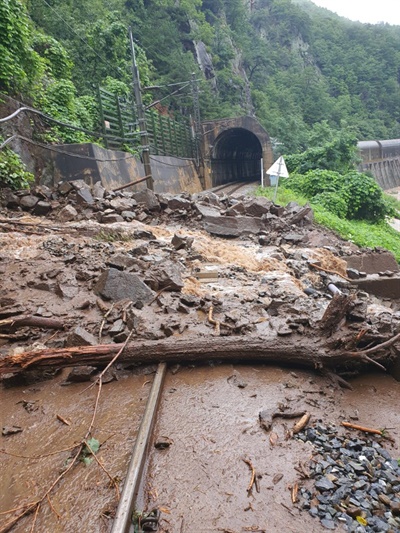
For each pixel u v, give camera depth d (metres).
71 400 4.20
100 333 5.21
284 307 6.12
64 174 16.16
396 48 140.12
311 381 4.63
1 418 3.95
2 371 4.26
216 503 2.86
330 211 24.22
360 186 26.41
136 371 4.67
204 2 79.94
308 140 41.09
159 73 49.59
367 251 12.55
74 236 10.14
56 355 4.41
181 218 13.30
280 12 128.25
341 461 3.33
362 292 9.16
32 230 10.14
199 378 4.58
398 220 32.44
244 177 56.69
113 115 23.38
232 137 44.16
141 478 3.03
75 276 7.11
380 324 5.16
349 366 4.95
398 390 4.63
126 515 2.57
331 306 4.87
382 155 65.62
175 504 2.85
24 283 6.90
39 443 3.56
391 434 3.80
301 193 28.69
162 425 3.73
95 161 16.08
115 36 29.83
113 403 4.11
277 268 9.40
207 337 5.01
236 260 9.74
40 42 21.70
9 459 3.38
